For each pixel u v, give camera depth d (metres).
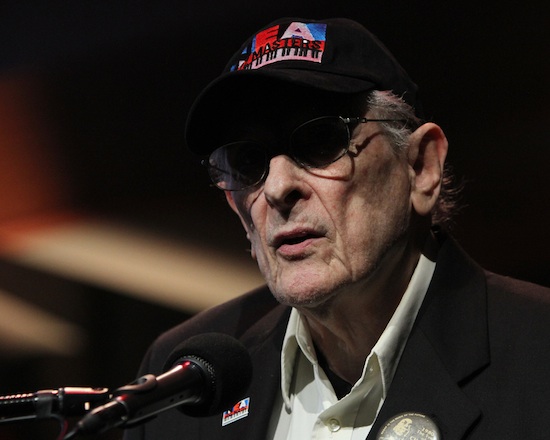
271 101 4.29
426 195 4.56
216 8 7.87
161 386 3.45
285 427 4.73
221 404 3.77
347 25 4.55
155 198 8.99
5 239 9.55
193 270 8.84
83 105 8.87
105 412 3.15
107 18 8.43
